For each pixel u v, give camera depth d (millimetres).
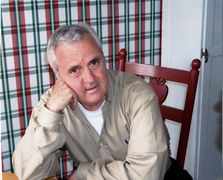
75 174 1236
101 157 1307
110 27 2174
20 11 1851
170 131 2414
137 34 2295
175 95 2359
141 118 1214
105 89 1187
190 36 2184
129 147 1210
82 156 1334
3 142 1953
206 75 2180
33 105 1998
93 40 1141
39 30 1925
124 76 1332
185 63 2252
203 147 2316
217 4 2121
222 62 2113
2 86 1888
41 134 1173
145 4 2277
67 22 2006
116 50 2234
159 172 1174
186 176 1460
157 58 2424
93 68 1148
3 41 1839
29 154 1201
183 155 1618
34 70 1957
